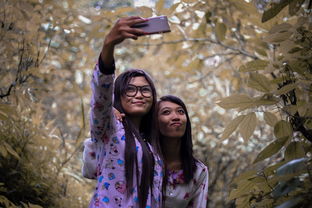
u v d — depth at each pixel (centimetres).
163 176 327
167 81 927
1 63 447
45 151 478
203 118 743
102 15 503
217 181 652
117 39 260
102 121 295
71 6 541
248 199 288
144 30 260
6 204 362
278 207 227
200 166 343
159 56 895
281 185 229
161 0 458
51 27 500
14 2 427
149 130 328
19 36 439
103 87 281
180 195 332
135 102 316
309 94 276
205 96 788
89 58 652
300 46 281
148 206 293
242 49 571
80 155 604
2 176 416
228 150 670
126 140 302
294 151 262
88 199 508
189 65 617
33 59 448
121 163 298
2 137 412
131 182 293
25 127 463
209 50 632
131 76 320
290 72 286
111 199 291
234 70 625
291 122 280
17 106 445
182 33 608
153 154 312
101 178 298
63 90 690
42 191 439
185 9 520
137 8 454
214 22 512
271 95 269
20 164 432
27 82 439
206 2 500
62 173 502
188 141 338
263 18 267
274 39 276
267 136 650
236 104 270
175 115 329
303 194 232
